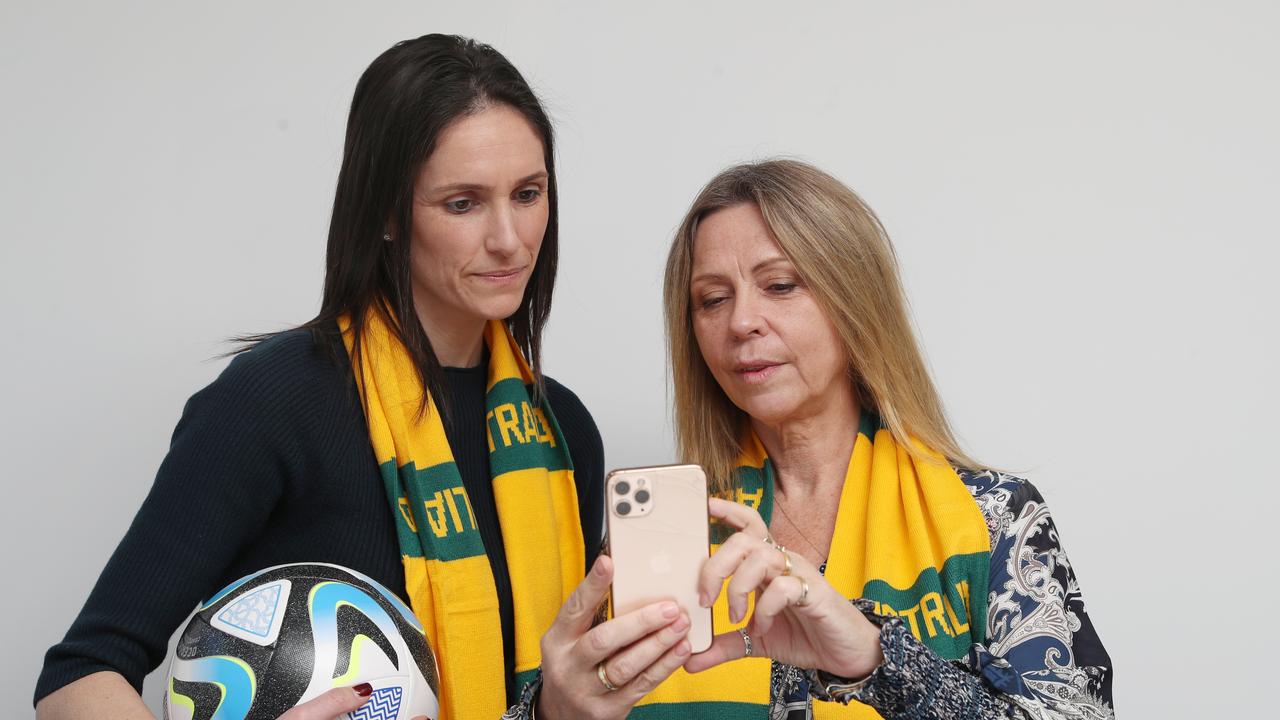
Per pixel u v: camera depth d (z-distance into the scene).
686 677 1.71
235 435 1.51
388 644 1.42
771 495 1.78
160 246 2.48
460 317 1.75
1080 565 2.53
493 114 1.60
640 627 1.22
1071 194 2.52
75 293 2.46
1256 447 2.49
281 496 1.58
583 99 2.55
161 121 2.48
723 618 1.75
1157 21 2.50
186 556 1.48
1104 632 2.52
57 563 2.47
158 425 2.48
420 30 2.53
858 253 1.67
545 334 2.54
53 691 1.43
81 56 2.46
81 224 2.46
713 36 2.55
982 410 2.55
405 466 1.66
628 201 2.56
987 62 2.53
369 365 1.67
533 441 1.84
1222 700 2.50
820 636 1.29
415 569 1.63
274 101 2.50
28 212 2.46
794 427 1.77
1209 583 2.50
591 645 1.23
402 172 1.59
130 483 2.48
